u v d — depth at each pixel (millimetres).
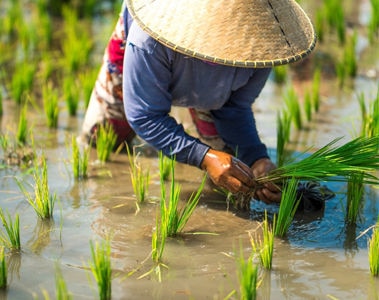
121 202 4664
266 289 3645
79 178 5059
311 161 4293
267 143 5789
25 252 3947
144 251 4000
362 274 3814
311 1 10320
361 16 9789
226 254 4000
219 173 4234
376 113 5137
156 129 4344
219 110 4781
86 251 3979
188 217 4246
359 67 7812
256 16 3748
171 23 3820
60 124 6168
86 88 6375
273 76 7555
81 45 7848
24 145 5629
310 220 4484
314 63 7969
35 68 7539
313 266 3895
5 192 4770
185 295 3549
